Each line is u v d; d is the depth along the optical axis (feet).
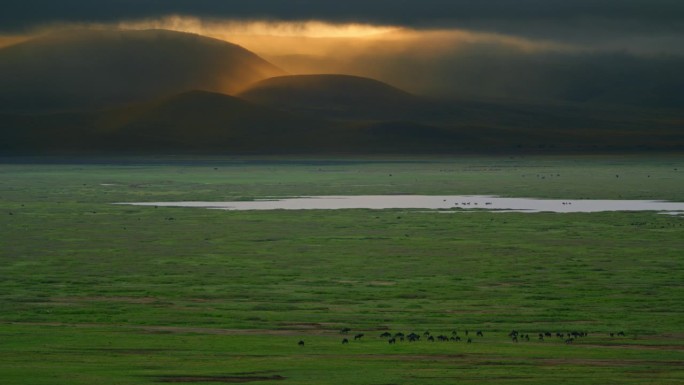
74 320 388.98
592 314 406.41
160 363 290.56
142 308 418.72
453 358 304.91
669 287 479.41
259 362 293.84
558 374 277.23
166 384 258.16
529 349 324.60
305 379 266.98
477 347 328.29
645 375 275.59
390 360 299.99
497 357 307.58
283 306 425.69
